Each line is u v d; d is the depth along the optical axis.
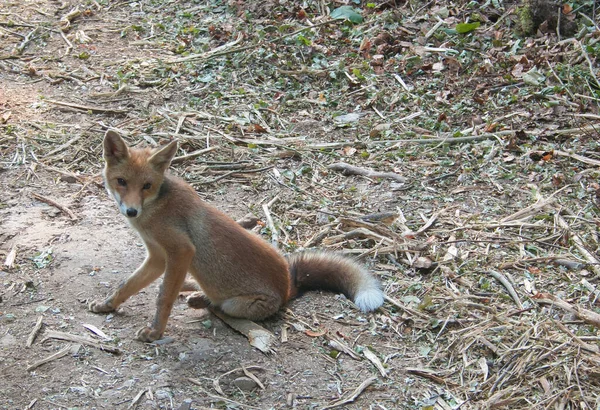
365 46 5.54
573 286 4.05
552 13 5.54
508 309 3.95
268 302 3.89
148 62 5.47
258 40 5.61
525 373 3.71
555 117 5.02
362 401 3.63
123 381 3.63
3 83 5.22
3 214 4.31
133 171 3.75
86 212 4.36
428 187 4.61
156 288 4.04
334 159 4.79
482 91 5.22
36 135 4.80
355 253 4.22
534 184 4.60
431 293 4.03
